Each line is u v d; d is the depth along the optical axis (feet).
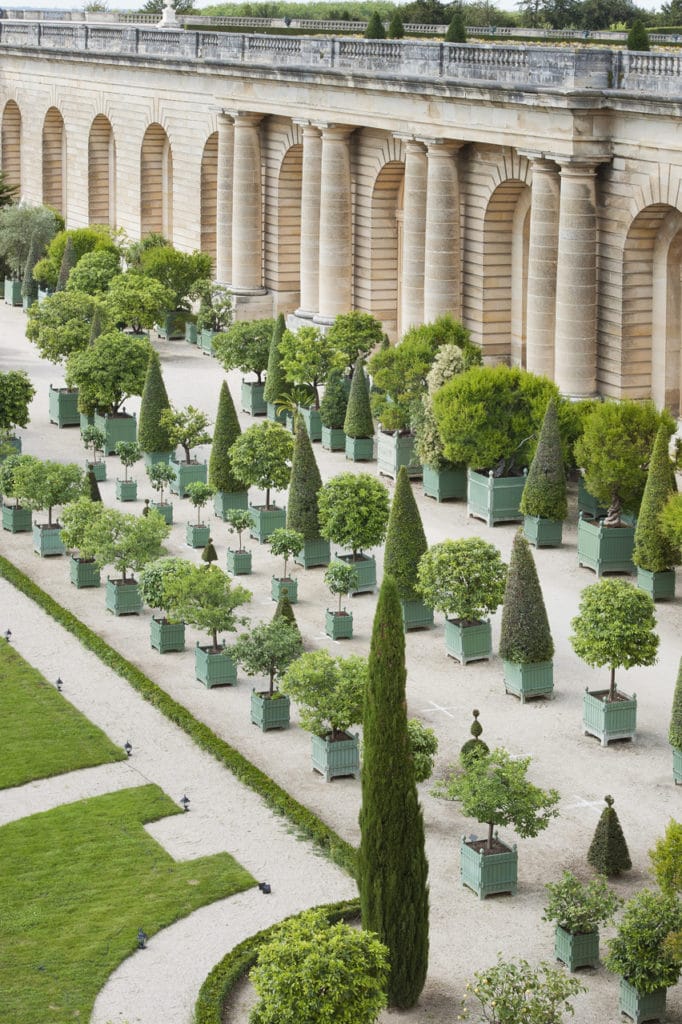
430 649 239.71
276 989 139.44
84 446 337.31
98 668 233.14
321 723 199.72
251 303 440.45
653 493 254.06
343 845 182.29
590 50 308.19
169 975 160.76
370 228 397.80
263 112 420.36
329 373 344.08
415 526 244.22
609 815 179.83
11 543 288.51
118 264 458.91
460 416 286.87
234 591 228.43
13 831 187.52
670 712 219.41
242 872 178.70
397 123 365.81
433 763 191.31
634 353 318.24
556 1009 153.38
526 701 222.07
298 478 270.46
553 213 323.37
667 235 309.22
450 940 168.25
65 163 573.74
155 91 489.67
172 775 201.26
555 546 281.33
